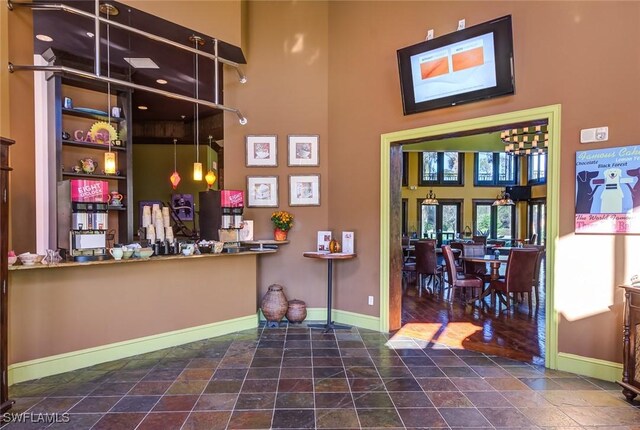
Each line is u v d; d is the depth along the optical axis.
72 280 3.31
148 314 3.79
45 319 3.17
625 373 2.79
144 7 3.62
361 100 4.58
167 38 4.14
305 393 2.86
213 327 4.27
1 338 2.50
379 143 4.44
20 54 3.32
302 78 4.91
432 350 3.82
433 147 9.38
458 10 3.81
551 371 3.28
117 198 4.62
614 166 3.02
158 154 8.70
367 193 4.55
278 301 4.64
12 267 2.84
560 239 3.28
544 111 3.29
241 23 4.42
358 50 4.61
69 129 4.47
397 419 2.49
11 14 3.22
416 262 7.20
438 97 3.78
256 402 2.71
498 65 3.38
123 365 3.41
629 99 2.95
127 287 3.64
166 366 3.39
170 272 3.95
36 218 3.74
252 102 4.88
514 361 3.52
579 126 3.16
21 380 3.05
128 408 2.62
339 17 4.79
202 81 5.68
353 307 4.70
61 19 3.76
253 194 4.88
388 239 4.40
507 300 5.52
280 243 4.76
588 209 3.14
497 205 12.16
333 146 4.86
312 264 4.94
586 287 3.17
